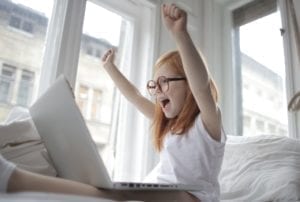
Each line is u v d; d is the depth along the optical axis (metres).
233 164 1.39
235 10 2.21
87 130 0.63
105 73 1.64
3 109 1.23
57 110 0.72
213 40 2.15
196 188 0.82
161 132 1.11
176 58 1.05
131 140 1.68
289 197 1.15
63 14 1.40
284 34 1.78
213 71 2.08
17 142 0.94
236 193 1.29
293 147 1.33
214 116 0.90
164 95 1.05
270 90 1.85
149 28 1.82
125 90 1.28
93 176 0.64
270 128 1.80
